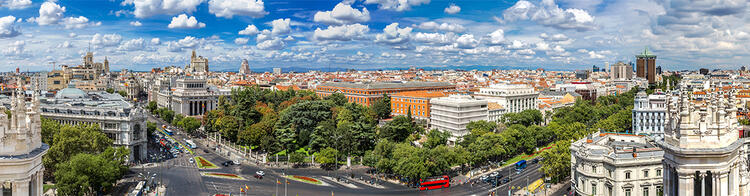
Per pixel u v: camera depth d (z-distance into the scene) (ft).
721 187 148.66
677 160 151.43
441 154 629.10
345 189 598.75
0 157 139.03
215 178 650.02
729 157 149.28
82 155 541.75
